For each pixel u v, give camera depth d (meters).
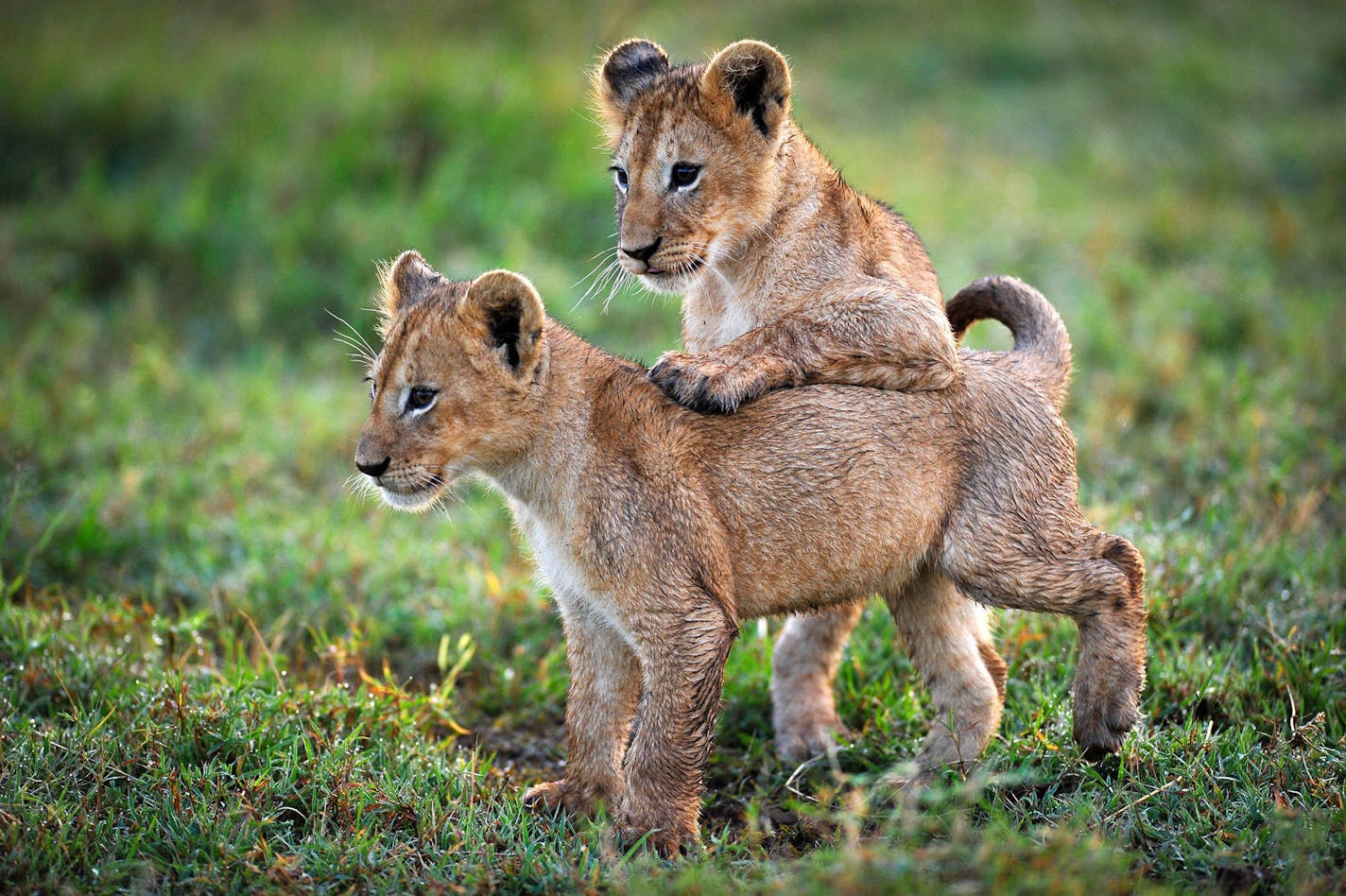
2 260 17.81
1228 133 26.70
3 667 9.62
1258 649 9.80
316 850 7.56
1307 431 13.34
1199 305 16.95
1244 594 10.53
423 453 8.10
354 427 14.77
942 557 8.66
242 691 9.30
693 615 7.93
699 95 9.77
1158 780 8.16
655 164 9.84
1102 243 19.80
